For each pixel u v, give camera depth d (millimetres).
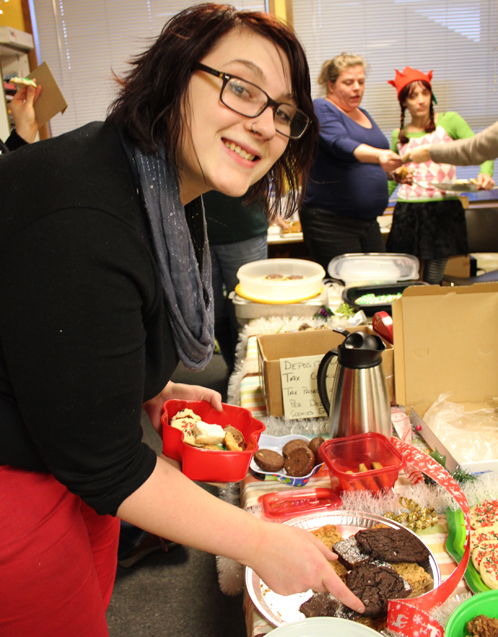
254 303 1696
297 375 1047
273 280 1727
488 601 567
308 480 890
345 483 805
